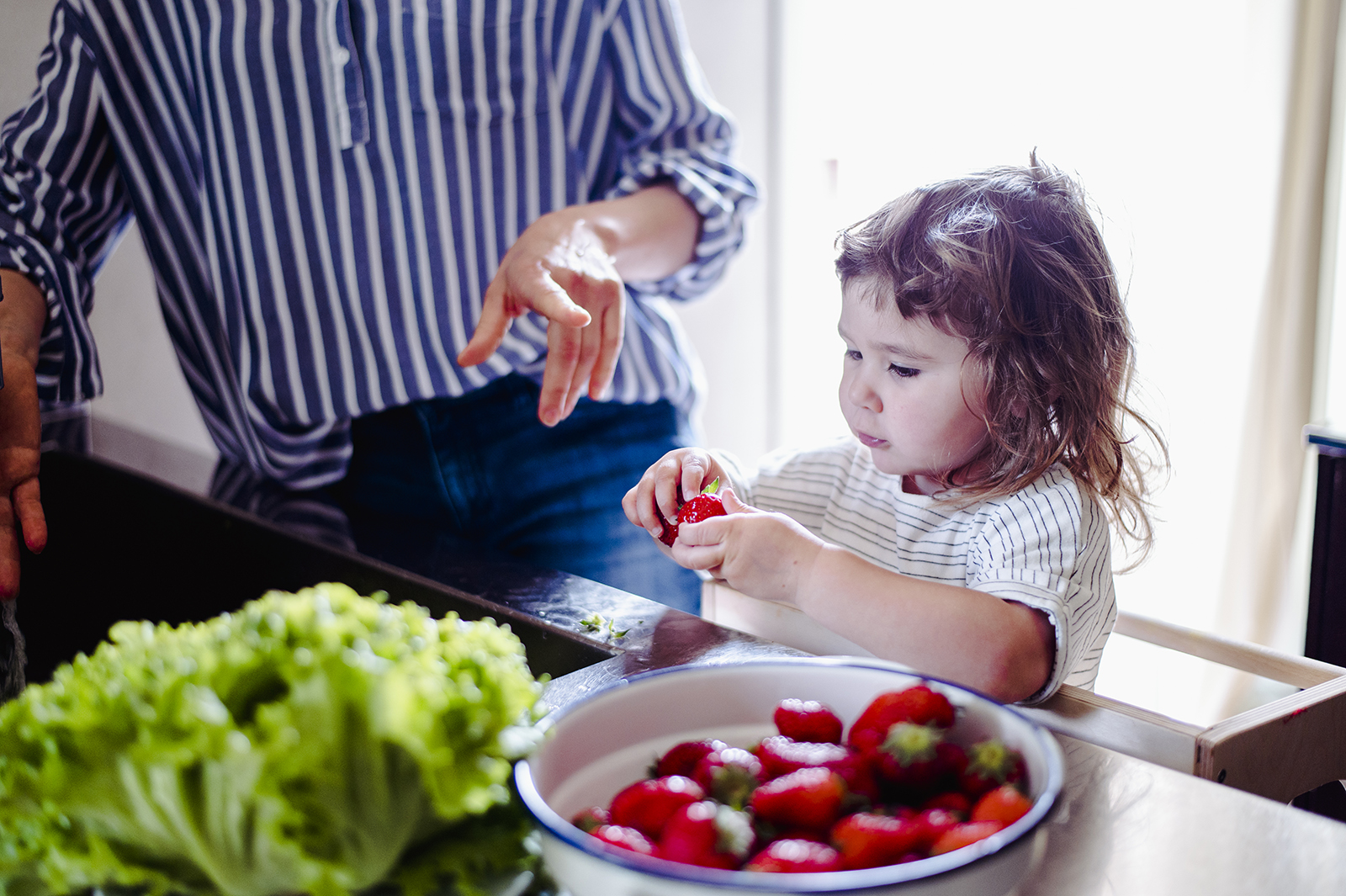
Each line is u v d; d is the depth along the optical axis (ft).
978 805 1.33
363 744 1.13
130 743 1.12
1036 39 6.98
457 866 1.26
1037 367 2.89
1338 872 1.35
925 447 2.97
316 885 1.14
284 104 3.95
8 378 3.38
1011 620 2.54
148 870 1.21
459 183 4.14
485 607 2.54
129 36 4.00
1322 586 4.81
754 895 1.04
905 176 7.68
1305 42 6.52
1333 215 6.89
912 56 7.56
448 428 4.22
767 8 8.22
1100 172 6.85
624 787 1.53
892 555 3.44
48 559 3.46
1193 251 6.79
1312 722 2.15
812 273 8.67
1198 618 7.16
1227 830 1.45
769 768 1.45
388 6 3.85
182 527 3.74
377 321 4.18
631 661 2.13
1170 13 6.62
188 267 4.35
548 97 4.21
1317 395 7.13
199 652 1.23
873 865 1.22
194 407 6.08
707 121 4.48
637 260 4.16
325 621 1.23
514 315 3.51
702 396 4.87
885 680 1.62
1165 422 6.83
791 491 3.78
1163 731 2.05
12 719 1.24
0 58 5.07
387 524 3.31
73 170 4.23
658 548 4.53
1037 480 2.97
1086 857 1.39
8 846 1.22
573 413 4.32
